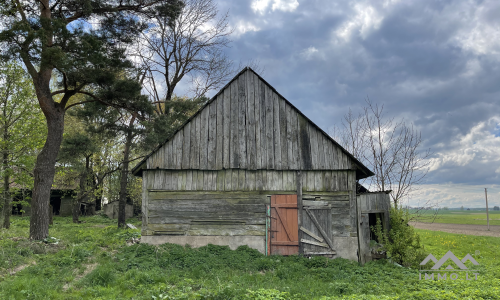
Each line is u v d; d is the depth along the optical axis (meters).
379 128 19.61
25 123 19.92
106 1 15.88
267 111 14.33
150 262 11.08
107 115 21.38
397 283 9.83
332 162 13.90
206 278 9.81
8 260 10.16
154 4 18.22
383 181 18.88
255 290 8.38
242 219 13.54
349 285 9.30
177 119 22.34
